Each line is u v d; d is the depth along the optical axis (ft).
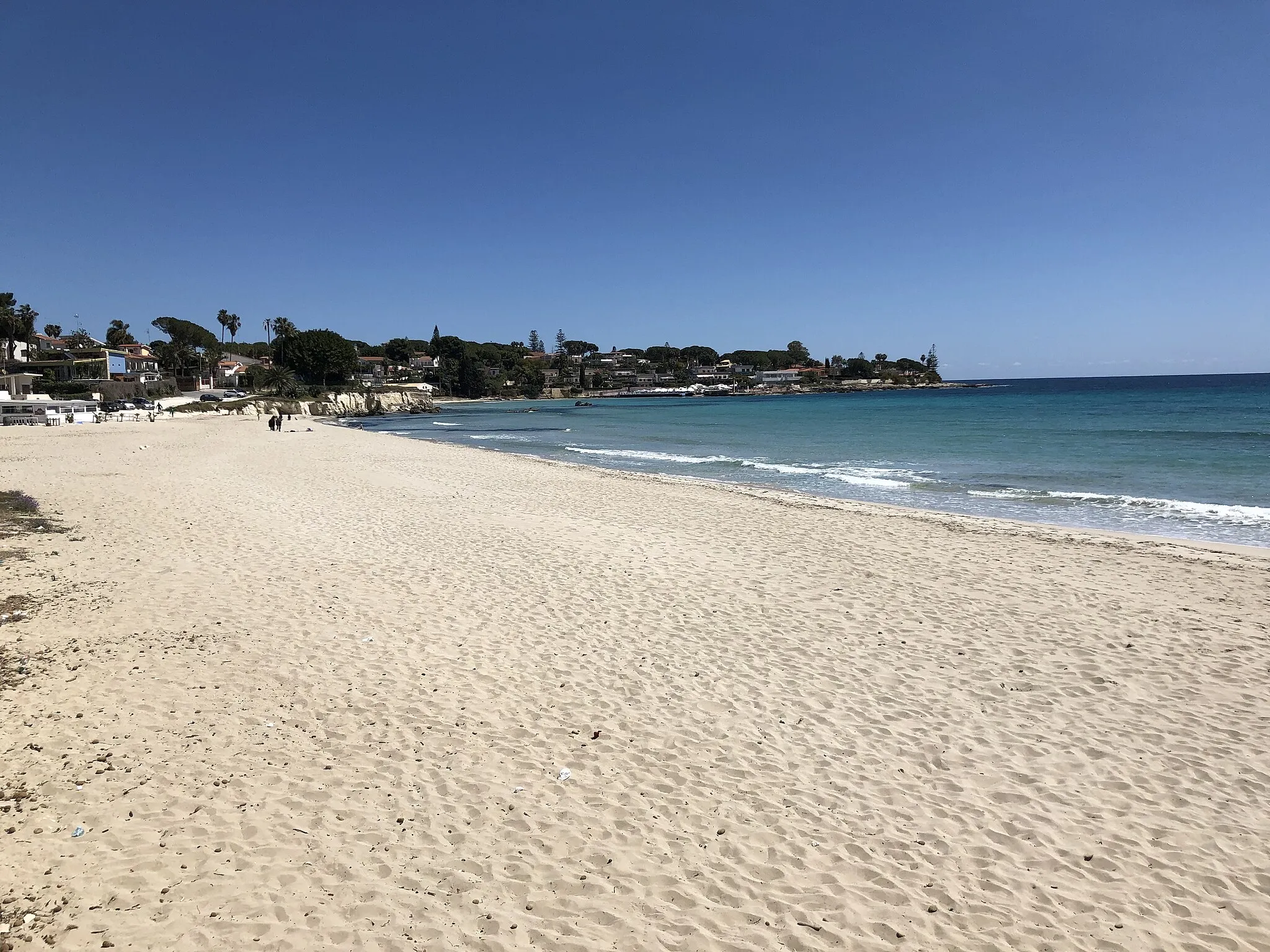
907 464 99.09
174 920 13.88
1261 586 37.11
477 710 23.11
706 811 18.08
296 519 52.95
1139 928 14.38
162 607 31.76
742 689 24.97
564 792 18.71
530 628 30.66
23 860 15.26
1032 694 24.70
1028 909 14.88
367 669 25.98
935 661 27.48
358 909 14.44
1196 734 21.83
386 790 18.58
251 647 27.58
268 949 13.33
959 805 18.44
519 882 15.40
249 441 131.64
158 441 127.54
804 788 19.10
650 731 21.98
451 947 13.57
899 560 42.75
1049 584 37.63
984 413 215.31
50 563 38.09
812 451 121.60
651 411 337.11
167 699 23.03
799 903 15.02
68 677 24.17
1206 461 90.74
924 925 14.46
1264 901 15.03
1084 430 138.82
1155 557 43.32
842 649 28.63
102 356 278.05
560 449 134.82
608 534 49.42
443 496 66.23
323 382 378.94
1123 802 18.53
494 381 567.59
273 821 17.08
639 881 15.57
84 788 17.92
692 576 39.01
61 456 97.35
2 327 248.93
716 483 78.74
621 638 29.58
